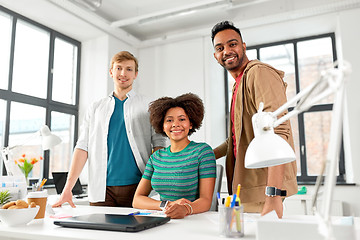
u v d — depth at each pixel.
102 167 1.90
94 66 4.61
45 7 3.79
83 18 4.14
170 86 4.84
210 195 1.38
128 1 4.12
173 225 1.05
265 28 4.40
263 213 1.03
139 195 1.55
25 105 3.95
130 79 2.00
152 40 4.88
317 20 4.17
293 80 4.73
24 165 3.25
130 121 1.94
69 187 1.75
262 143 0.74
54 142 2.64
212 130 4.48
